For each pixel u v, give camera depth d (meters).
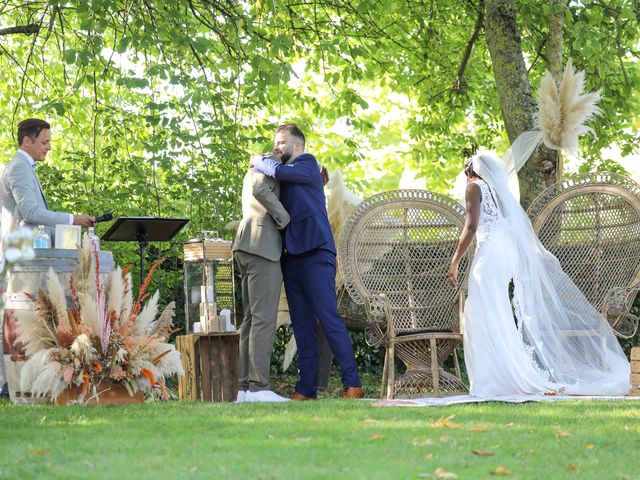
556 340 7.30
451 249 7.75
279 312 8.55
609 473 3.65
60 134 13.34
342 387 8.98
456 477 3.44
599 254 7.90
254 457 3.79
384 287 7.65
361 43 12.19
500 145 16.84
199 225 9.98
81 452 3.91
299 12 12.24
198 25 10.77
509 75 10.26
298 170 7.05
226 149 9.84
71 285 6.25
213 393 7.00
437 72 13.09
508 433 4.57
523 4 10.64
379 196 7.69
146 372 6.13
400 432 4.55
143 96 11.81
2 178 7.05
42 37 12.41
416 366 7.49
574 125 9.09
